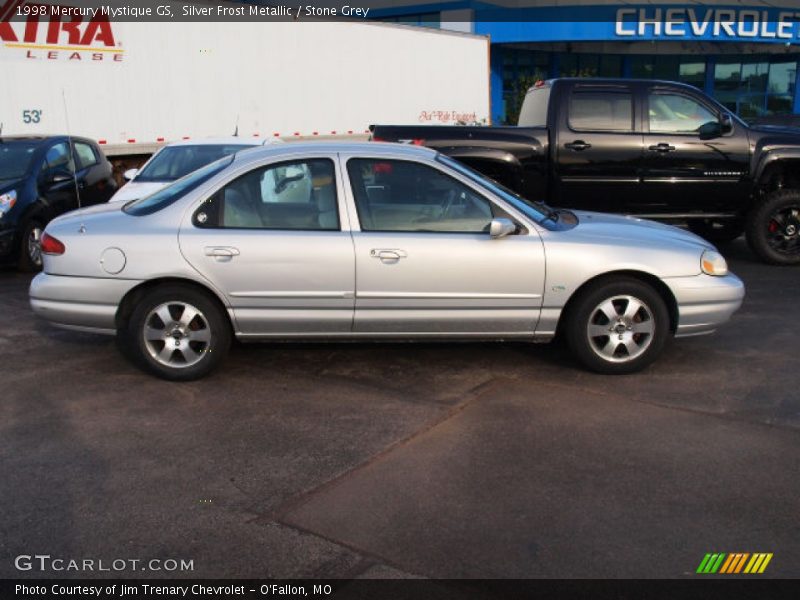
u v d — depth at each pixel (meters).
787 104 31.62
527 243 5.01
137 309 5.01
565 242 5.05
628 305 5.12
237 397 4.88
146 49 13.39
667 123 8.57
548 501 3.55
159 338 5.05
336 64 16.67
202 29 14.12
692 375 5.23
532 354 5.70
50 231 5.12
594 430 4.34
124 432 4.34
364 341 5.17
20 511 3.48
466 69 20.42
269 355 5.69
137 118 13.47
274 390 5.00
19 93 11.90
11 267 9.35
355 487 3.70
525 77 29.00
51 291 5.06
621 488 3.67
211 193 5.01
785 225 8.91
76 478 3.80
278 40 15.40
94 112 12.88
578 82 8.50
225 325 5.09
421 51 18.83
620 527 3.33
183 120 14.15
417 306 5.01
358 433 4.32
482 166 8.49
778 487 3.67
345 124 17.20
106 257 4.93
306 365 5.48
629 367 5.19
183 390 5.00
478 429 4.37
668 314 5.23
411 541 3.23
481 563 3.08
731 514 3.43
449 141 8.45
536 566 3.06
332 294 4.96
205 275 4.91
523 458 3.99
